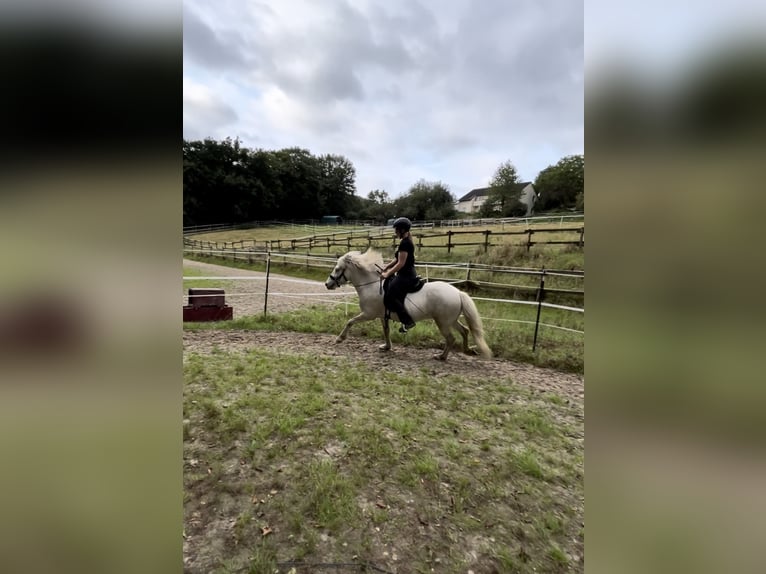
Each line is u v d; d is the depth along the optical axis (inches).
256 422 101.7
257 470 81.2
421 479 80.2
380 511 70.2
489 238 503.5
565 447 96.7
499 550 62.6
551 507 73.7
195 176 1481.3
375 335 210.5
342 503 71.6
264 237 1104.8
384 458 87.2
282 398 117.8
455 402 121.4
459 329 181.8
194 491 74.1
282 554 60.4
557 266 342.0
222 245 966.4
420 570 58.4
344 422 103.7
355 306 284.4
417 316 164.4
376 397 123.2
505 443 97.3
